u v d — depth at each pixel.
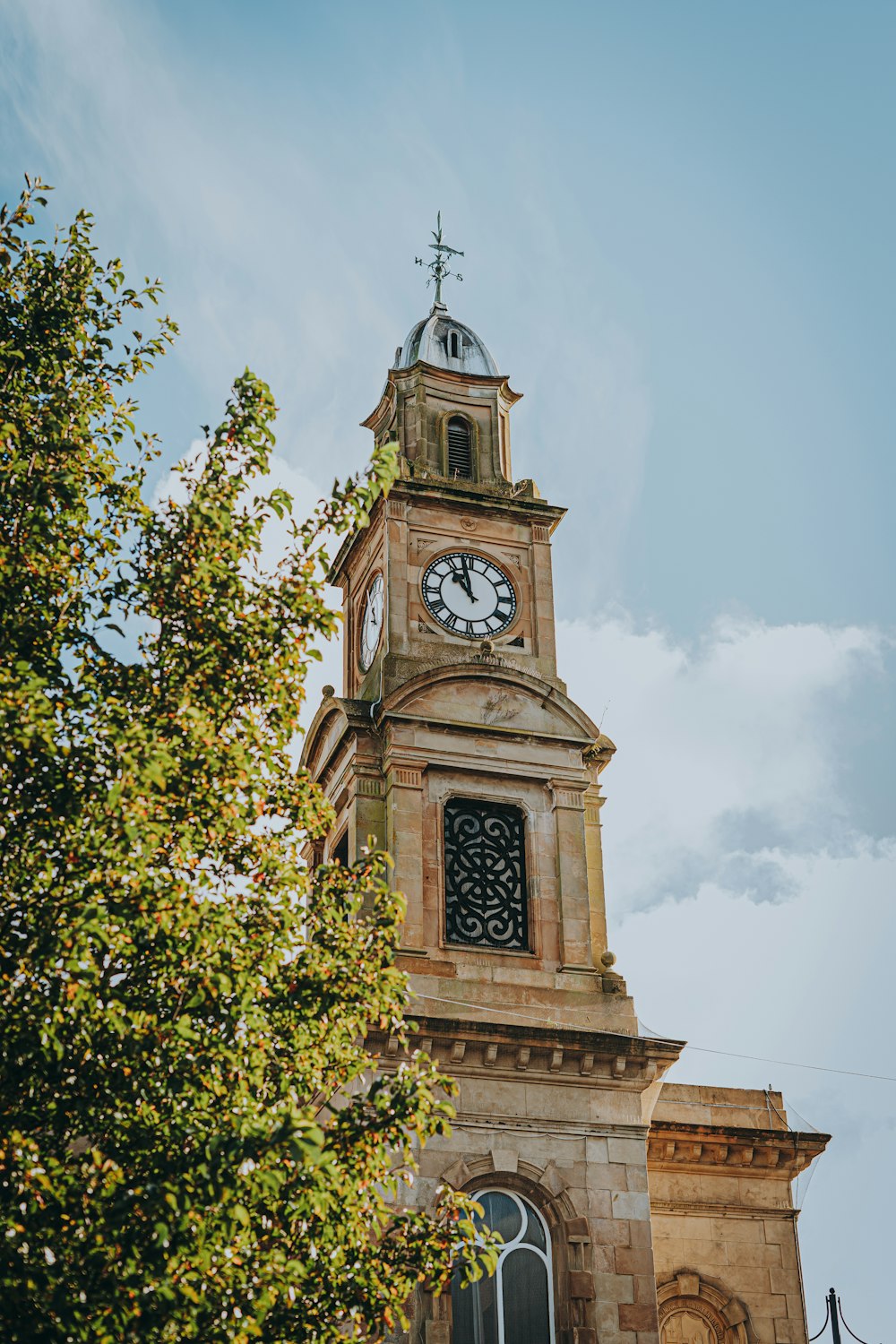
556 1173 37.38
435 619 44.09
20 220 26.44
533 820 42.09
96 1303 19.78
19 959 21.67
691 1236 41.22
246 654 24.56
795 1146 42.25
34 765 22.41
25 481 24.11
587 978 40.28
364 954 25.69
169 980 22.89
